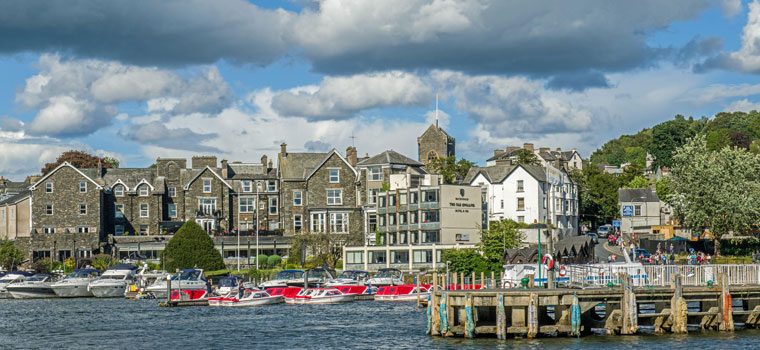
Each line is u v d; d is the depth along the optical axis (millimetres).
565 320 61062
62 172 148000
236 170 163125
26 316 88188
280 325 76750
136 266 125062
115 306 100188
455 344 58812
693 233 133000
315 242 141375
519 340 59688
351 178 153000
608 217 176375
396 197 137125
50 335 72250
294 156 158500
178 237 125188
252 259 137750
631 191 168250
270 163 163875
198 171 158375
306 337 68188
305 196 154000
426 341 61250
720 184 118188
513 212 151375
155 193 154875
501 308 59062
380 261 131000
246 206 159625
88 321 82812
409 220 135125
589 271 66062
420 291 101188
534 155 172375
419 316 82688
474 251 113875
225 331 73062
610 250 122375
